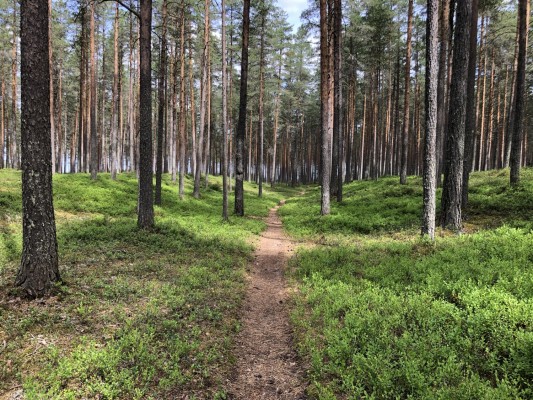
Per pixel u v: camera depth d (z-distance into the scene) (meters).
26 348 4.84
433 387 4.02
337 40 22.59
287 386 4.77
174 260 10.08
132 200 22.09
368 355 4.75
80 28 34.12
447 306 5.85
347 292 7.42
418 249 10.11
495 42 30.53
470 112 15.40
